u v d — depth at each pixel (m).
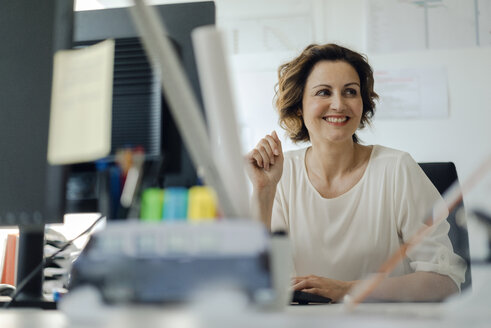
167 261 0.48
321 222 1.53
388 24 2.62
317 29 2.68
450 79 2.57
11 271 1.33
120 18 0.82
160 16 0.83
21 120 0.68
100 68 0.51
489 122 2.53
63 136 0.52
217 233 0.48
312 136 1.63
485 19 2.56
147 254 0.48
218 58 0.46
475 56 2.56
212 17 0.83
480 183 0.56
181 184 0.74
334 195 1.58
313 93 1.60
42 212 0.65
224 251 0.47
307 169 1.65
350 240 1.49
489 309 0.45
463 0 2.57
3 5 0.71
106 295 0.48
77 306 0.48
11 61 0.70
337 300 1.13
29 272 0.93
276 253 0.53
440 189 1.61
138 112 0.74
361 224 1.50
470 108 2.55
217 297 0.46
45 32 0.69
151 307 0.47
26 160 0.67
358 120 1.58
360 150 1.65
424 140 2.56
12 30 0.70
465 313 0.44
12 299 0.88
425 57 2.59
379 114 2.58
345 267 1.47
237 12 2.73
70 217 1.62
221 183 0.51
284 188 1.62
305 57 1.64
